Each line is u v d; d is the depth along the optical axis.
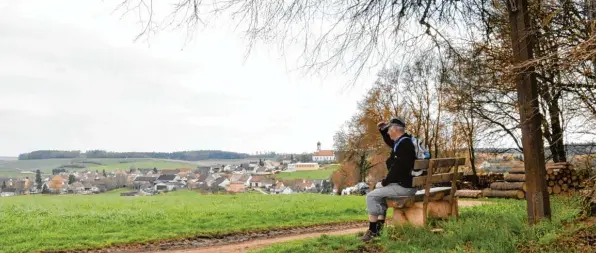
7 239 12.52
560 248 6.49
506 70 7.07
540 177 8.02
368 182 58.22
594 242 6.61
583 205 8.98
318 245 8.54
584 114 9.51
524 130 8.12
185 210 18.59
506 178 24.27
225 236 13.61
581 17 8.20
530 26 7.90
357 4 7.74
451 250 6.99
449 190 9.56
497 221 8.80
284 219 16.88
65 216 16.48
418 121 42.16
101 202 22.27
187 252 10.94
